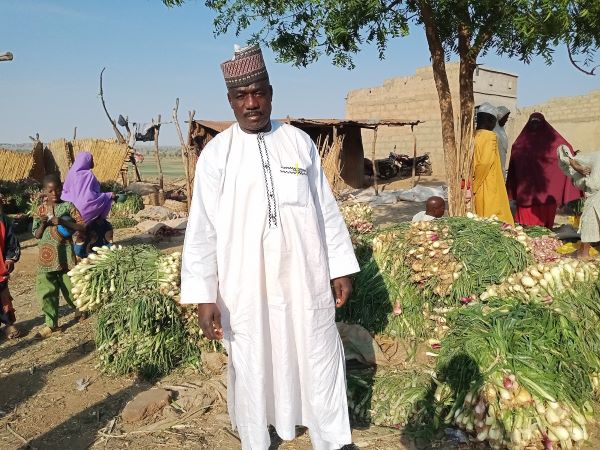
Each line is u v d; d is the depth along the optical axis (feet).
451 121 21.06
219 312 9.18
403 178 77.56
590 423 10.62
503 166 22.38
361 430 11.01
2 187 50.70
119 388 13.58
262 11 22.06
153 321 13.84
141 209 50.11
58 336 17.51
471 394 10.28
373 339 12.91
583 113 76.43
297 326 9.20
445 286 12.87
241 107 8.86
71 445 11.10
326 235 9.58
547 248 13.76
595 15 17.11
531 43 18.58
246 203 8.92
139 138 62.18
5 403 13.09
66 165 61.67
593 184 20.31
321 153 48.21
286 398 9.27
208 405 12.21
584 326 11.34
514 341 10.68
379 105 87.86
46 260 17.28
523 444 9.75
